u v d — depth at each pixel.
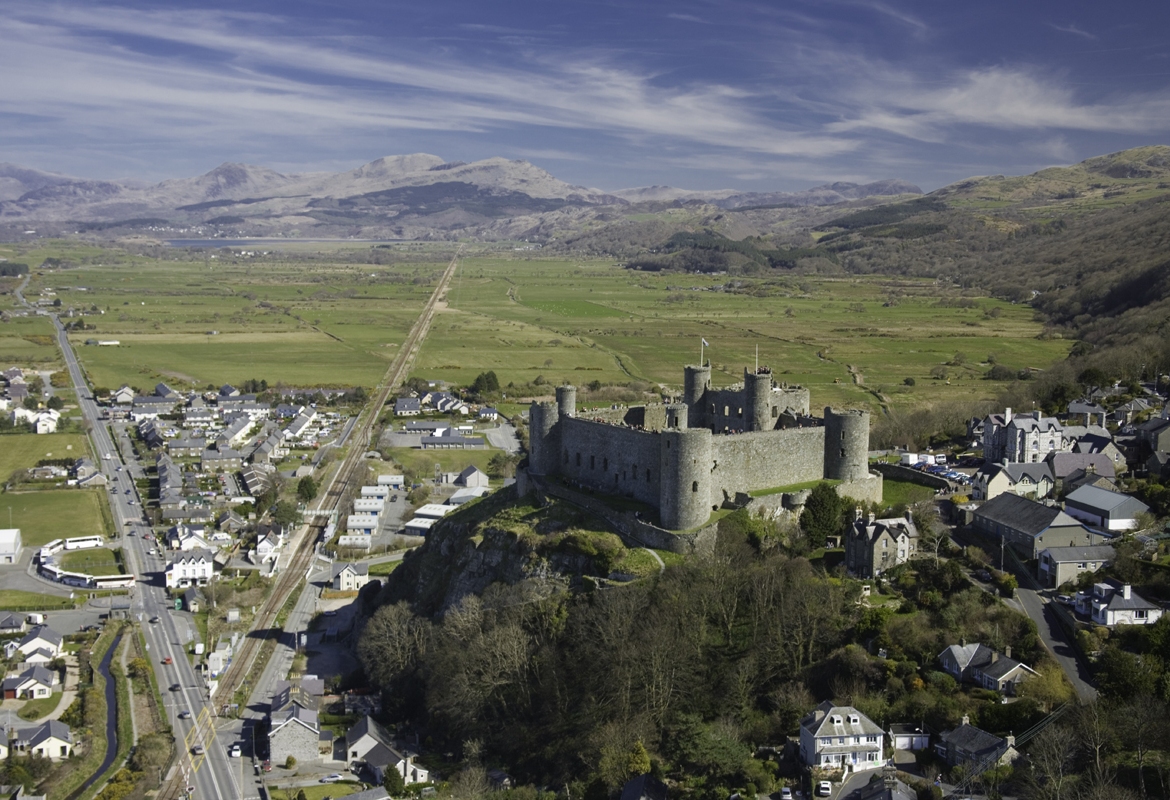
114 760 181.12
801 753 141.38
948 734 136.38
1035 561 175.75
